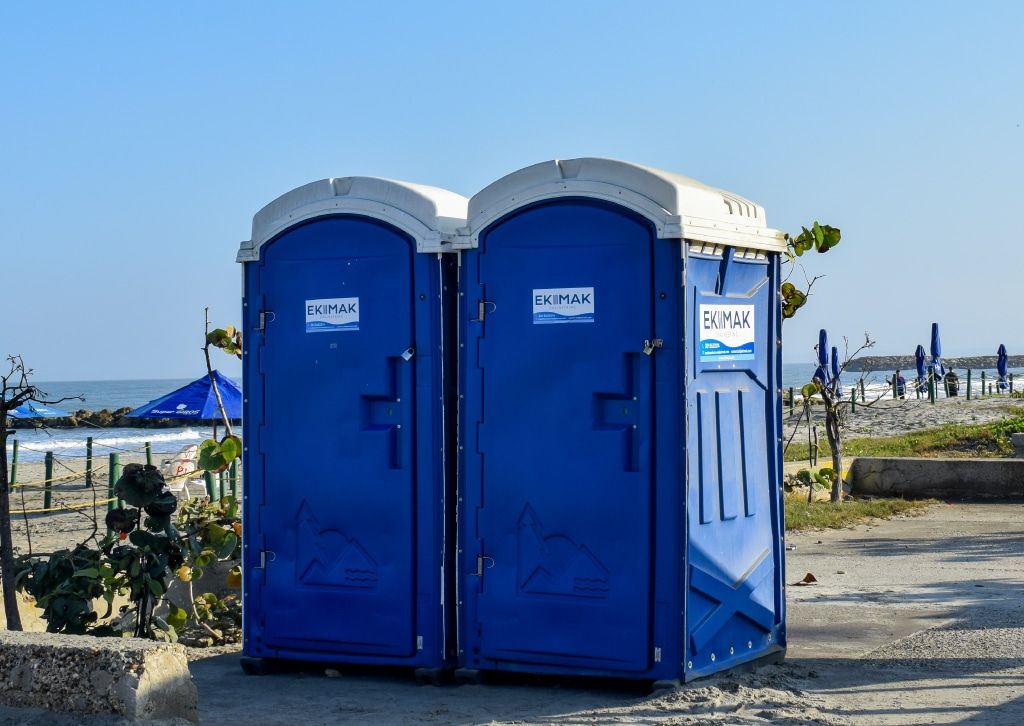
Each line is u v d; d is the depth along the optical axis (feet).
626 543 22.76
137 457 125.39
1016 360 597.11
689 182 23.79
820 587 35.94
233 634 30.68
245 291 26.27
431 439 24.34
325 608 25.21
